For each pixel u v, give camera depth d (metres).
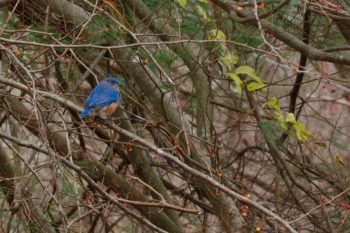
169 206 9.49
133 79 12.73
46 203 12.34
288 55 14.52
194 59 11.95
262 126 13.20
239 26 13.43
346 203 13.38
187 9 12.87
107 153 13.61
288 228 9.23
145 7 12.55
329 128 18.27
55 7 12.07
